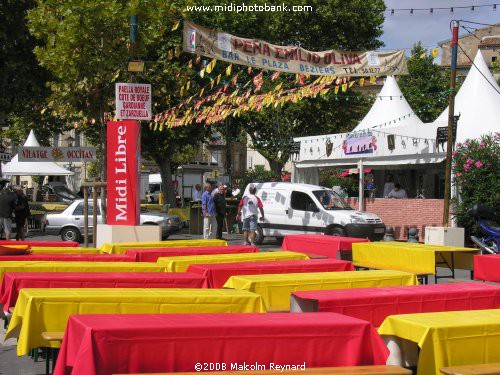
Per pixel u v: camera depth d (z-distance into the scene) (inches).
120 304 230.4
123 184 534.3
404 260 428.5
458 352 189.0
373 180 1202.0
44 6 632.4
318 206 863.7
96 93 667.4
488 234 711.1
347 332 183.2
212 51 567.8
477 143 823.7
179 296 233.9
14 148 1807.3
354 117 1492.4
